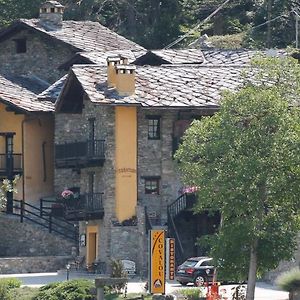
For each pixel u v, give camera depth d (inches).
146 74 7116.1
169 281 6471.5
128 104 6919.3
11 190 6943.9
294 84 5625.0
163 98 6968.5
